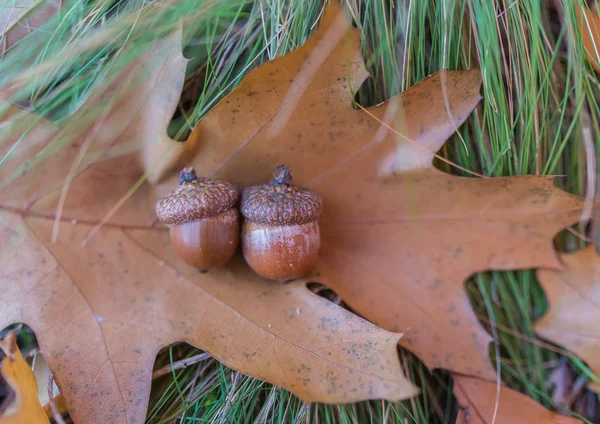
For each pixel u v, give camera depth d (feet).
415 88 0.63
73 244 0.63
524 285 0.69
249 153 0.64
